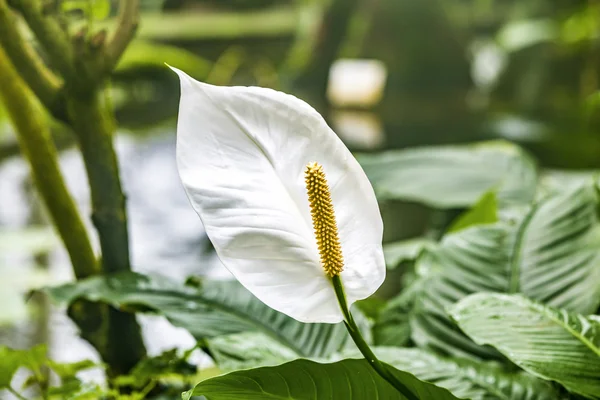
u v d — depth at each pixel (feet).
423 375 4.80
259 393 4.27
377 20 35.53
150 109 30.83
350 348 5.23
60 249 14.37
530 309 4.72
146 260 13.07
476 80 36.96
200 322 5.31
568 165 19.33
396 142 24.29
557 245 5.41
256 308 5.44
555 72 32.78
